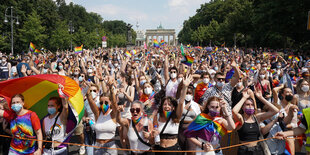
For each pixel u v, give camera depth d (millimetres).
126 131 5078
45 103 4980
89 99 5066
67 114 4629
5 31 45781
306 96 6473
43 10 56031
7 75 15125
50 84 4754
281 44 48812
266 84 8414
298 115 5816
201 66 11438
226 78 8664
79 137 6312
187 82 4574
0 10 45094
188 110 5406
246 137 4434
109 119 4961
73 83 4746
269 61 16281
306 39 32406
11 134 4805
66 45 54312
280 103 6465
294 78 11180
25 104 4891
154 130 4512
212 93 6125
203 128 4117
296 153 6031
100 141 4945
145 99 6211
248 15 54406
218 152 4316
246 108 4449
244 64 13422
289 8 28625
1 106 4445
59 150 4566
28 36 41500
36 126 4340
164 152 4465
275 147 5105
